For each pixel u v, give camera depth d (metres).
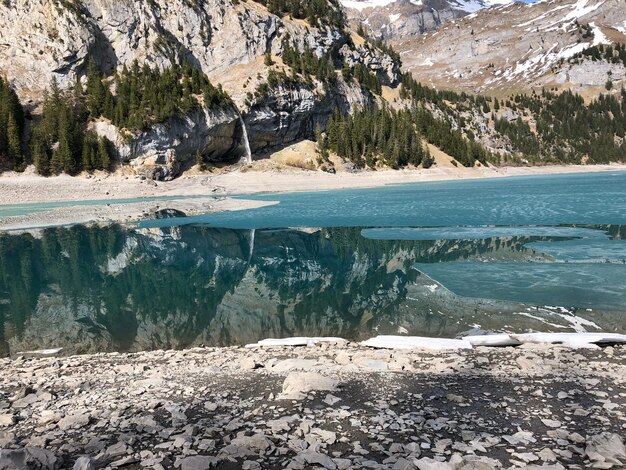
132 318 15.52
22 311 16.52
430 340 11.16
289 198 65.06
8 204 63.00
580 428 5.62
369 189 81.31
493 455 4.90
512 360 9.12
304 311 15.76
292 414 6.29
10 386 8.16
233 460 4.88
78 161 82.19
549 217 35.34
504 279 18.23
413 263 22.41
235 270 23.23
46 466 4.67
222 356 10.25
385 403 6.59
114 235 34.97
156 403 6.80
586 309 14.23
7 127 77.62
